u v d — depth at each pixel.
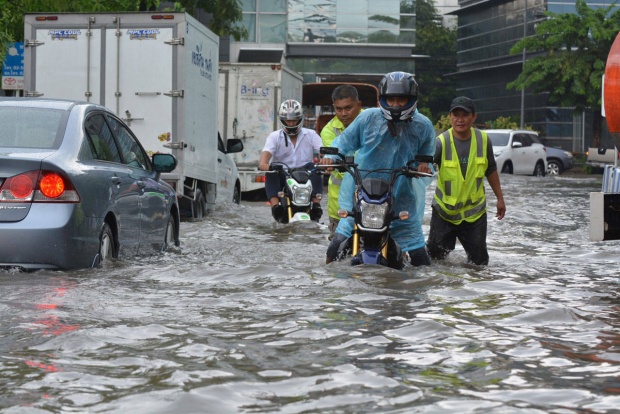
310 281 9.72
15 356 6.17
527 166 50.97
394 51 76.75
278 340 6.79
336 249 11.16
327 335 6.97
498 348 6.61
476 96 104.38
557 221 19.95
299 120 17.03
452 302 8.57
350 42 76.44
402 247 11.15
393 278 9.95
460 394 5.36
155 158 12.74
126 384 5.50
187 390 5.36
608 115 10.99
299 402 5.17
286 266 10.99
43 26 20.22
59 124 10.54
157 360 6.09
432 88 119.44
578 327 7.46
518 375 5.83
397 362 6.14
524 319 7.73
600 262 12.45
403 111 10.51
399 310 8.09
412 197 11.02
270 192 17.50
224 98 30.34
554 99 71.69
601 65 69.06
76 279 9.61
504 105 98.38
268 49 74.62
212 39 22.09
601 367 6.07
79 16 20.12
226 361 6.10
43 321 7.34
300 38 75.81
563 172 61.25
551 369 6.00
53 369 5.84
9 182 9.81
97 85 20.12
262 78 30.39
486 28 101.44
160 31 19.95
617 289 9.74
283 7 75.62
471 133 12.20
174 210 13.57
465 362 6.16
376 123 10.73
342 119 13.59
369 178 10.77
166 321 7.47
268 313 7.89
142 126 20.00
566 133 88.81
